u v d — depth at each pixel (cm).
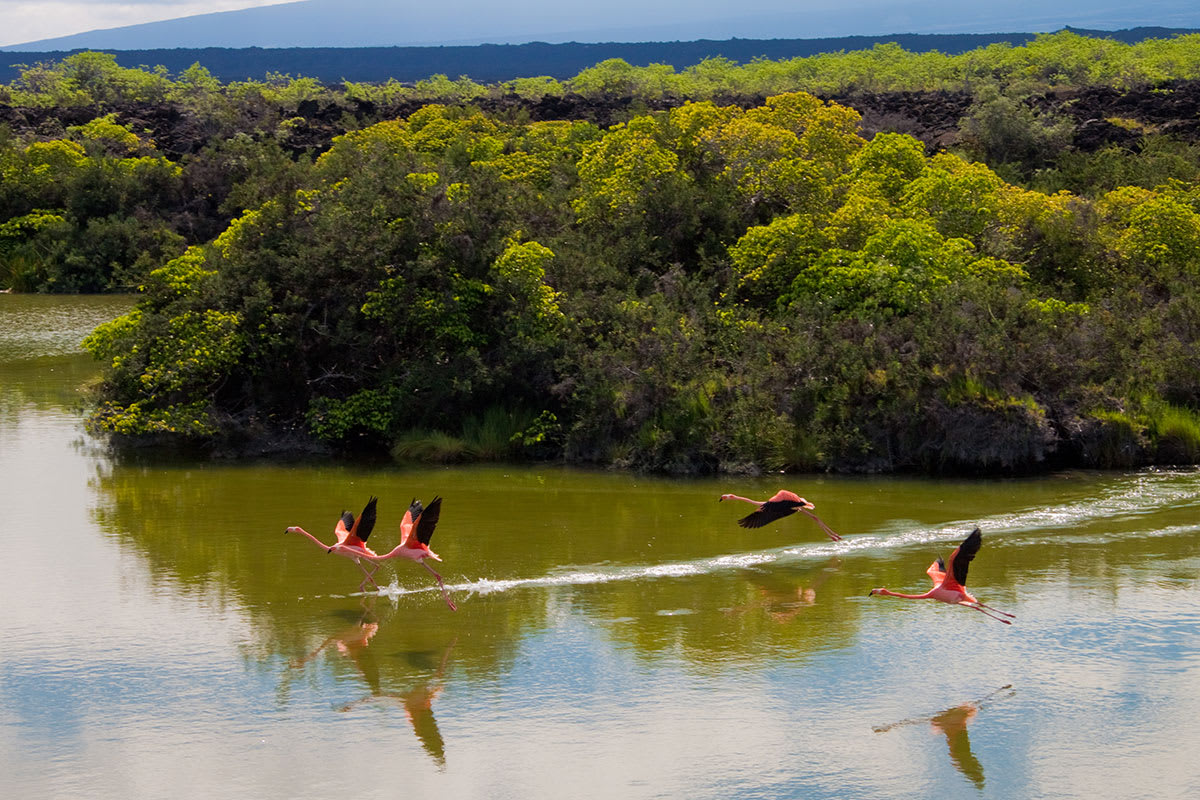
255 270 3077
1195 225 3619
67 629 1719
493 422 2942
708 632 1734
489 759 1352
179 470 2759
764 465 2767
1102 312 3178
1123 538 2209
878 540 2194
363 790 1281
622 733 1418
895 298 3098
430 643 1684
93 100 10275
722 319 3164
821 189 3706
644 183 3769
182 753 1359
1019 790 1299
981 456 2731
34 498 2469
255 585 1923
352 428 3041
